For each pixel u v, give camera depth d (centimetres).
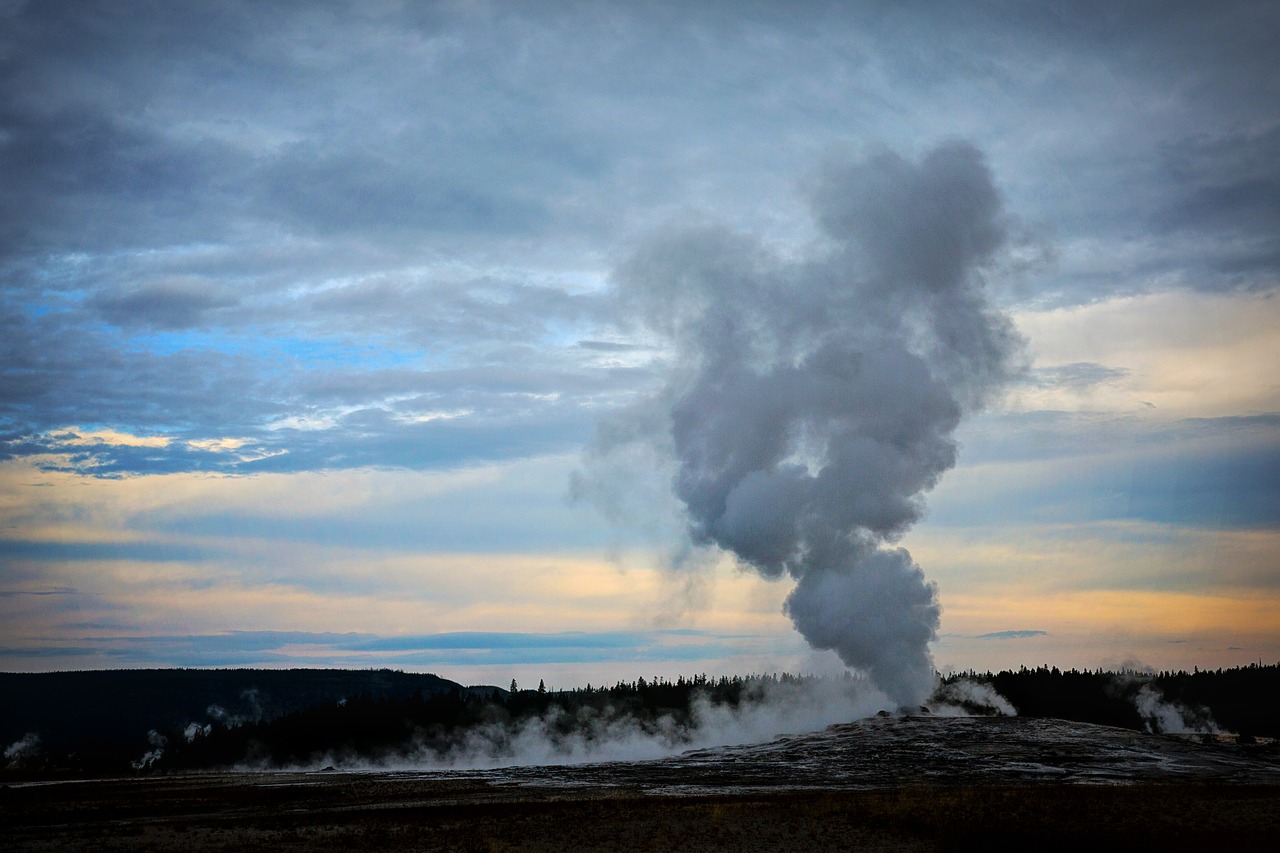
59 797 8088
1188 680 16975
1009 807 5878
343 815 6156
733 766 9312
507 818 5841
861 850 4762
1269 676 16912
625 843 4906
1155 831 5041
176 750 17738
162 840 5091
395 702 18812
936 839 4966
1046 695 16762
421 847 4762
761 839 5025
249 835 5225
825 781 7900
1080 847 4675
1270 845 4678
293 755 16350
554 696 18600
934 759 8919
